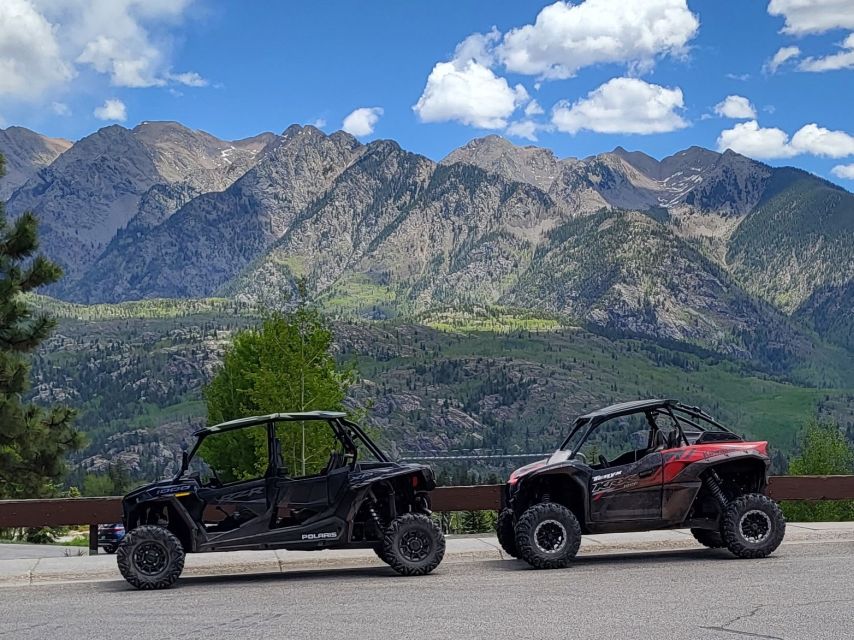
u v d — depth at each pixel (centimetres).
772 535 1329
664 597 1052
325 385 4066
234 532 1258
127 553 1238
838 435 12100
